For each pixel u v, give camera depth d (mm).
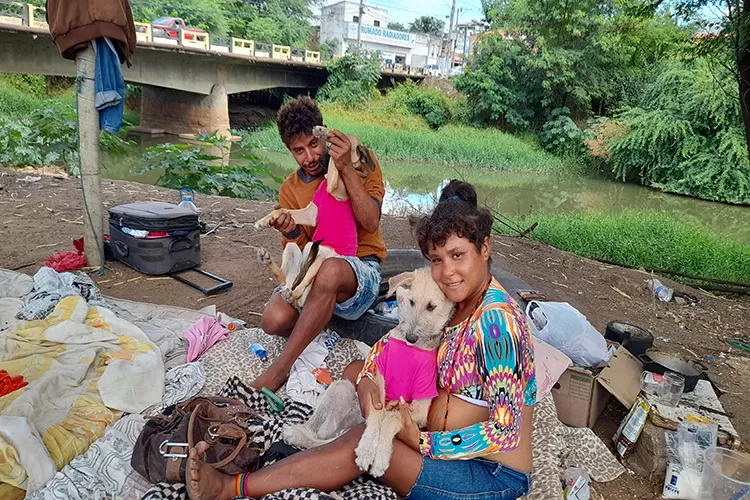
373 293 3441
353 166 3186
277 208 3373
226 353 3521
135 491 2346
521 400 1938
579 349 3439
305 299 3182
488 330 1924
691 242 9477
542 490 2604
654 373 3434
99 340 3373
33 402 2738
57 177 8758
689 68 20016
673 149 19953
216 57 21625
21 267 5008
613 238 9273
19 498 2326
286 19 40469
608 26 22672
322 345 3516
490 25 31797
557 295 5910
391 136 24609
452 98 33156
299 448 2451
